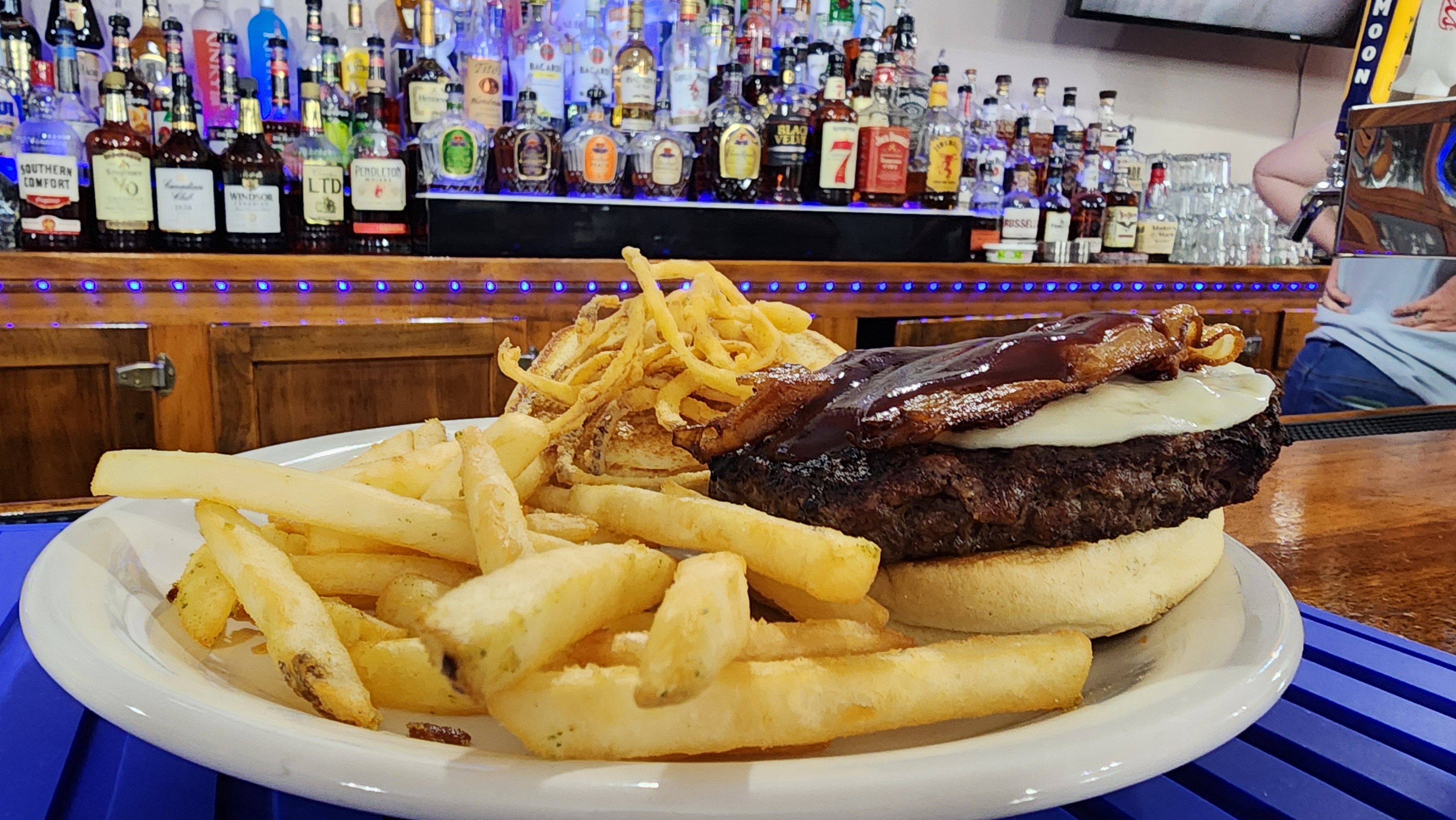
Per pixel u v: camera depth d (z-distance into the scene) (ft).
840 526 2.51
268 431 7.05
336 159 7.86
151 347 6.60
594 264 7.71
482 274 7.38
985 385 2.55
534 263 7.52
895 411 2.45
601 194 8.15
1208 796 2.01
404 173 7.72
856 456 2.58
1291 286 11.18
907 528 2.52
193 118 7.30
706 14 9.57
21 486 6.48
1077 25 12.49
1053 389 2.50
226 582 2.40
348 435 4.20
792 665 1.97
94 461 6.65
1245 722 1.95
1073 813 1.90
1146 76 13.12
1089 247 10.78
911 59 10.30
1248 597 2.58
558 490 3.07
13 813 1.75
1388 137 4.21
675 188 8.48
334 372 7.16
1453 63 5.79
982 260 10.29
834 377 2.78
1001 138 11.09
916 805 1.63
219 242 7.75
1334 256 4.68
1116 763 1.75
